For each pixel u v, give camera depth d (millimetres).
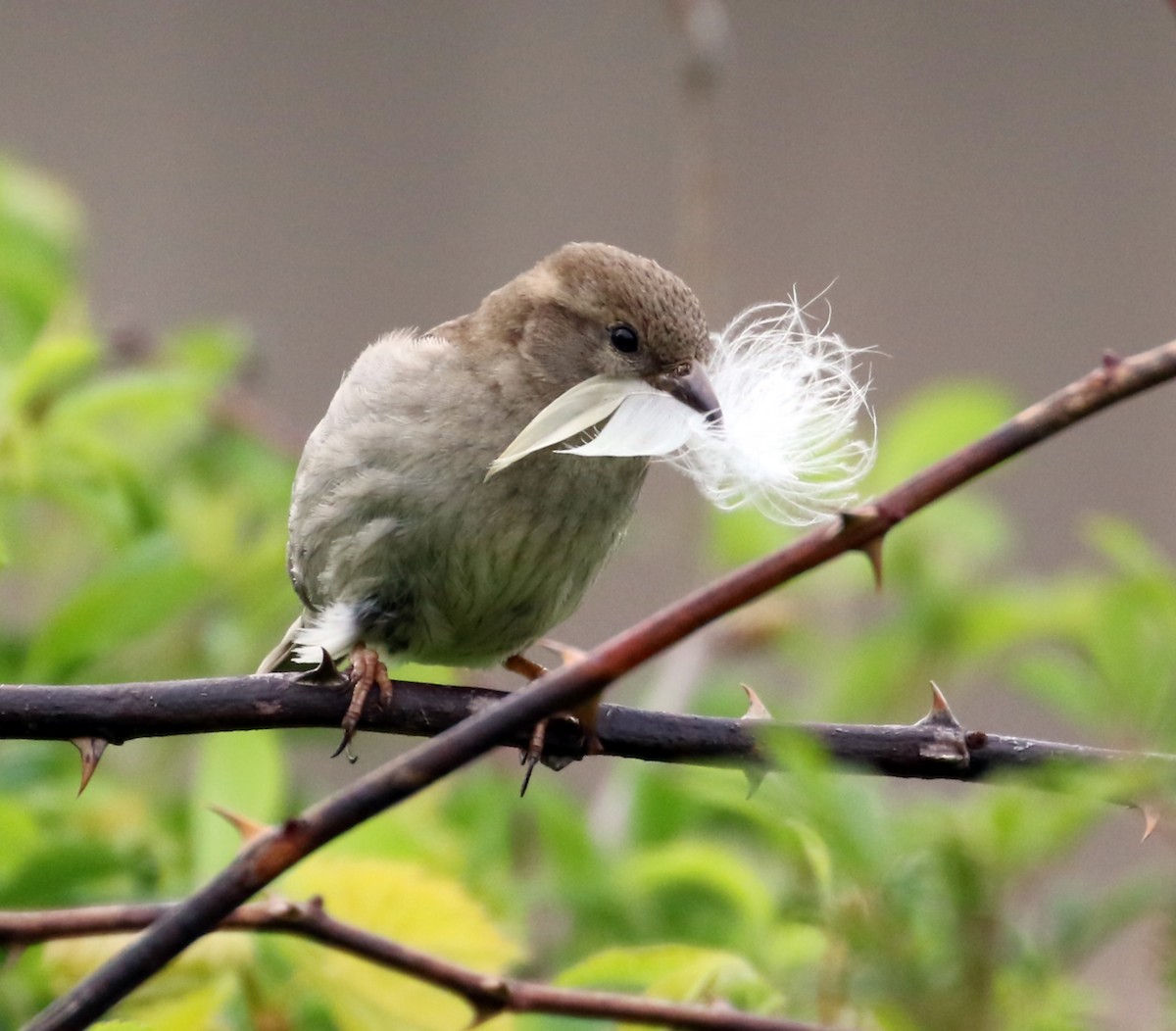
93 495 8508
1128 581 7289
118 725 5824
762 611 10328
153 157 16547
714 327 10242
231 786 6699
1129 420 15438
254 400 11977
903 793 10094
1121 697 4320
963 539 10000
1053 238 16766
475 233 16906
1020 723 12500
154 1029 5473
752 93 16750
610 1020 5902
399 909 6277
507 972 7277
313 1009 6863
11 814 6941
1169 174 16812
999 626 9391
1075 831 5176
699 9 10367
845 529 4289
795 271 16547
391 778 4469
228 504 9719
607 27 17062
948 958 4305
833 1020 5031
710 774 7258
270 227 16641
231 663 8938
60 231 9992
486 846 8352
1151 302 16625
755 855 8812
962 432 9812
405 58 17047
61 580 9906
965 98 16953
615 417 5430
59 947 6480
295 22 16891
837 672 9758
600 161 16969
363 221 16812
